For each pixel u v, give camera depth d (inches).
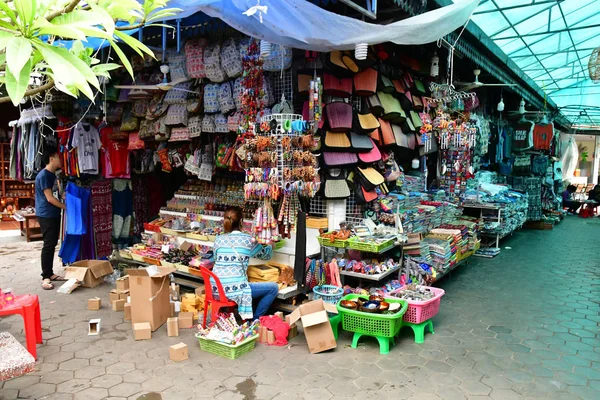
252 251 152.4
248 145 151.6
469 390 115.6
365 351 139.3
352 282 188.5
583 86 460.8
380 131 193.2
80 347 141.9
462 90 267.7
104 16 41.8
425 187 246.5
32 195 417.4
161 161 225.6
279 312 157.6
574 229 425.1
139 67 203.6
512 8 238.8
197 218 217.0
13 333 154.1
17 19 39.5
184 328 159.0
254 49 163.5
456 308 182.9
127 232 257.8
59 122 239.3
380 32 132.7
